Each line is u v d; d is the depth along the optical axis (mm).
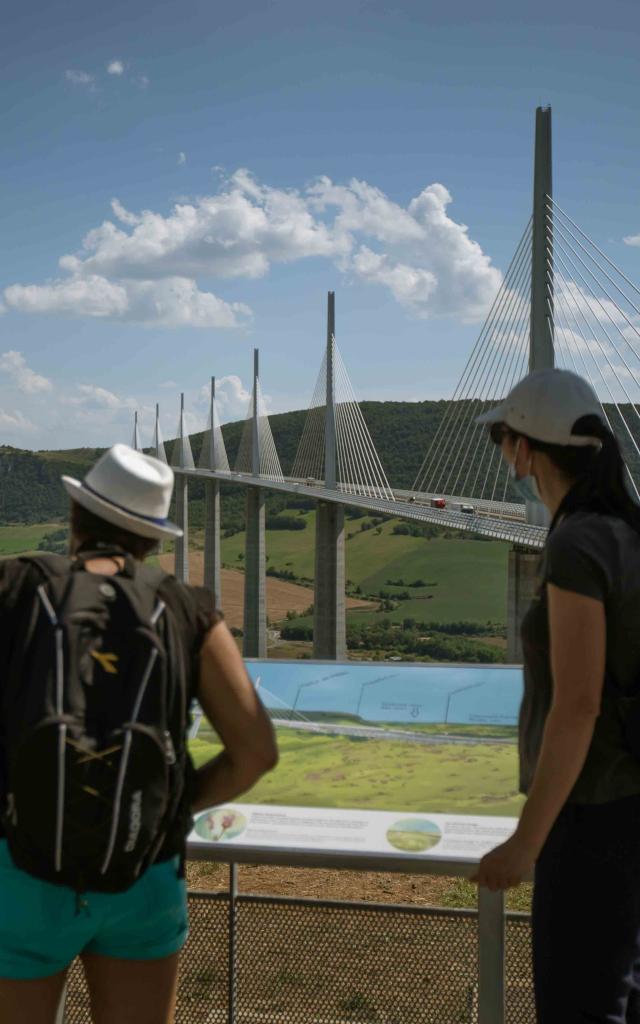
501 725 2236
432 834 1821
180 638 1481
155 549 1679
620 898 1641
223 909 2303
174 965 1583
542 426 1729
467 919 2209
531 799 1560
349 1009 2215
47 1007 1480
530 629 1734
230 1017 2246
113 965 1542
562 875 1672
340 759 2107
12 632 1427
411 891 3504
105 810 1324
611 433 1751
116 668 1373
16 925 1418
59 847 1331
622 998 1656
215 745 2164
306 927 2275
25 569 1469
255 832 1846
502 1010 1839
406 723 2254
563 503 1715
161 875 1523
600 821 1648
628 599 1604
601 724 1644
